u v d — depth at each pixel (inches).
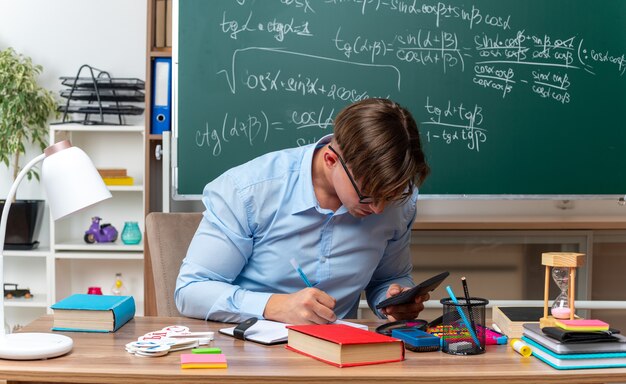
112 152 145.0
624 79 119.3
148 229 78.5
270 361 49.7
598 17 118.6
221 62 115.9
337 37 116.4
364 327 59.9
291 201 67.1
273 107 116.3
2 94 136.5
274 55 116.2
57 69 143.9
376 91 117.0
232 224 66.4
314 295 59.5
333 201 67.2
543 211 135.0
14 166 143.9
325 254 67.9
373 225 68.7
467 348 52.7
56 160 53.1
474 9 117.4
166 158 115.9
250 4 115.9
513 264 116.4
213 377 46.3
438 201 134.5
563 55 118.3
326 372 46.8
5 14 143.5
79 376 46.8
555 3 118.1
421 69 117.1
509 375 47.4
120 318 59.6
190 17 115.5
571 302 55.4
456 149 117.3
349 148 55.5
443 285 116.0
